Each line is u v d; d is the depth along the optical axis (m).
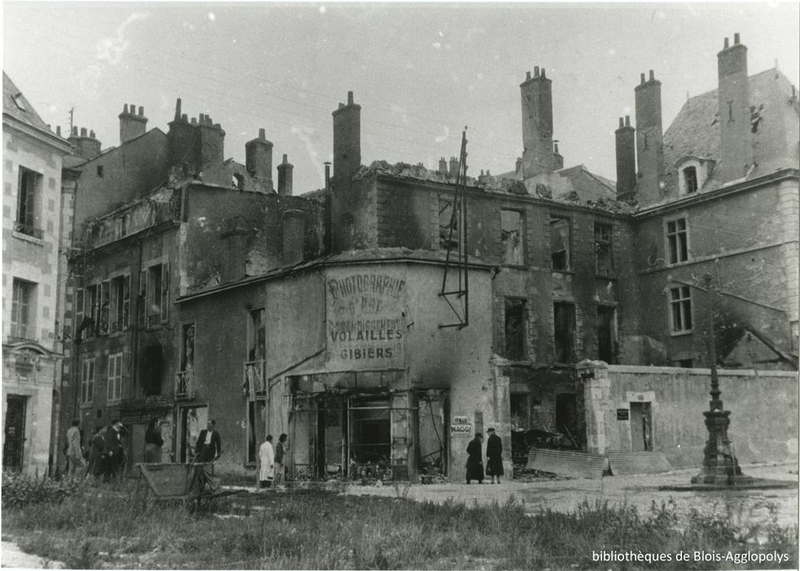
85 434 35.12
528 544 10.17
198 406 29.75
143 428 31.94
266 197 34.16
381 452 25.86
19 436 22.06
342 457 24.86
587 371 25.50
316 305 25.48
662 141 36.81
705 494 17.61
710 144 35.31
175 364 31.16
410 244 30.02
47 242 23.42
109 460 20.66
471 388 24.70
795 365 29.50
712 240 33.22
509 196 33.06
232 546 10.57
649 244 35.88
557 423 33.31
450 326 24.77
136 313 33.56
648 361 35.22
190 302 30.92
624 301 35.66
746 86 32.91
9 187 22.02
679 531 10.67
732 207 32.62
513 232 35.09
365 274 24.69
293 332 26.06
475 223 32.16
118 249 35.06
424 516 12.75
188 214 31.83
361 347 24.34
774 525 10.62
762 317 30.94
